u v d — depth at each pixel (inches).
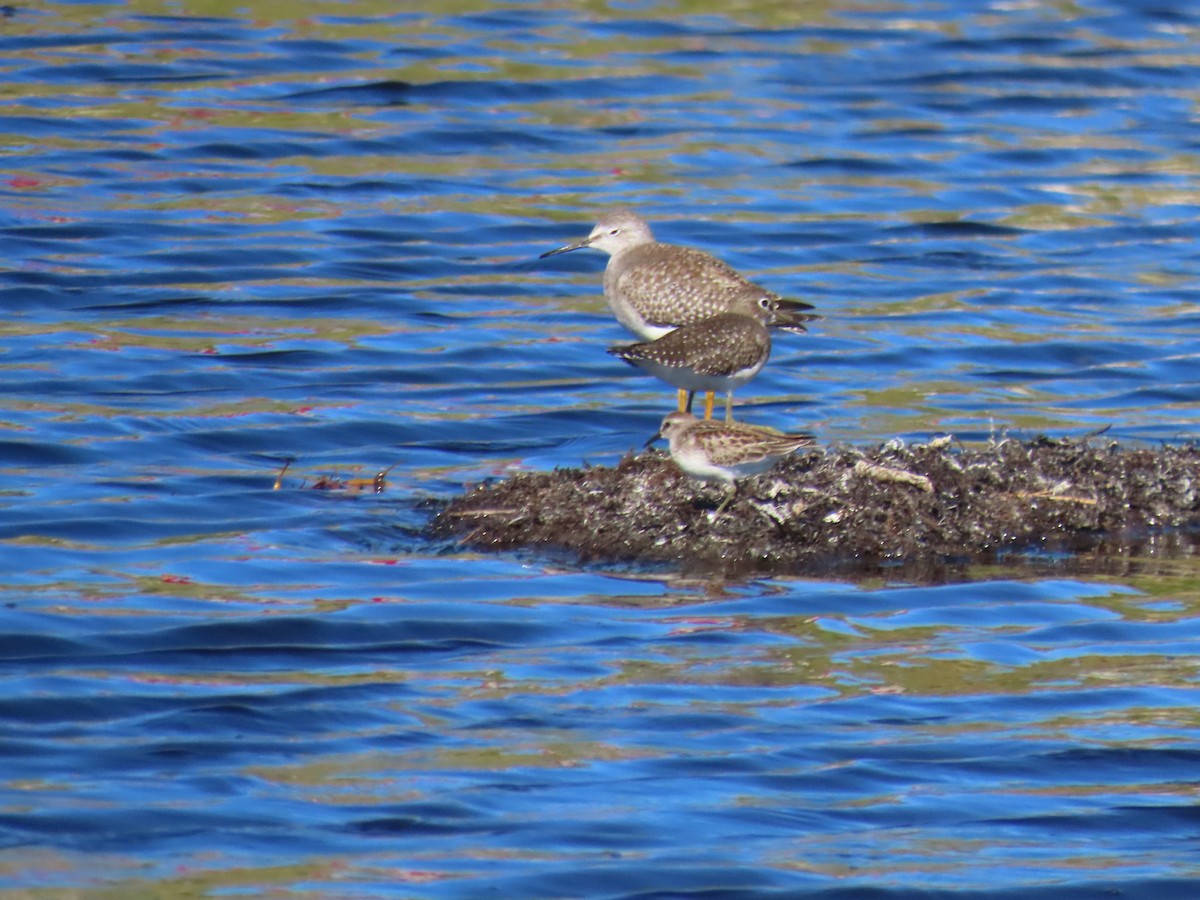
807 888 414.6
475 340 863.7
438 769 461.7
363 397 784.3
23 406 746.2
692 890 411.2
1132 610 570.6
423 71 1227.9
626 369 836.0
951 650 538.9
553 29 1337.4
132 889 402.3
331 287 920.9
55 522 625.9
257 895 401.7
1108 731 491.5
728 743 479.8
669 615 559.2
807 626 553.6
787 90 1246.9
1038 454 654.5
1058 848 434.0
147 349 824.9
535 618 553.6
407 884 409.1
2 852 415.5
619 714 494.0
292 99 1173.1
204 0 1344.7
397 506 655.1
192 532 624.7
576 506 618.5
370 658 526.3
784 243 1005.8
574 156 1119.0
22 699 490.0
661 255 705.6
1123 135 1197.7
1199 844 437.7
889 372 834.8
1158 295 952.3
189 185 1041.5
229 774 455.5
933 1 1443.2
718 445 581.6
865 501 616.4
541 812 442.3
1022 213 1069.8
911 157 1146.0
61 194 1011.9
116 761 460.1
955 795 458.3
